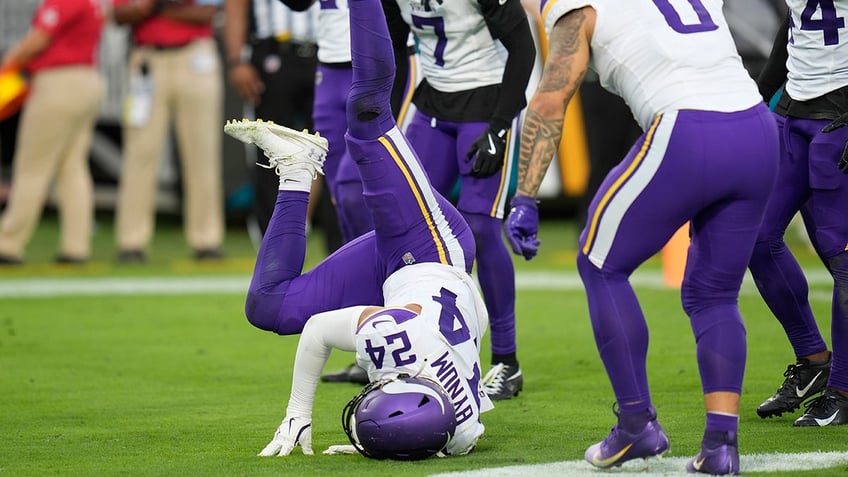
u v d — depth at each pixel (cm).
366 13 1538
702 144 1323
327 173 2352
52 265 4084
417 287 1535
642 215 1348
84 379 2164
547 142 1397
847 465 1414
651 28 1362
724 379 1356
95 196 5069
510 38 1894
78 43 3847
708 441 1366
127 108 3984
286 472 1415
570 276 3731
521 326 2777
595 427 1694
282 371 2241
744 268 1376
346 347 1502
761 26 4366
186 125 4019
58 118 3897
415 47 2064
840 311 1644
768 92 1778
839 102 1641
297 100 3172
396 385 1456
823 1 1631
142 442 1634
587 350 2430
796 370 1720
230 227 5269
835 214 1647
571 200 4822
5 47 4762
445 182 2033
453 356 1485
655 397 1909
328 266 1631
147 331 2750
